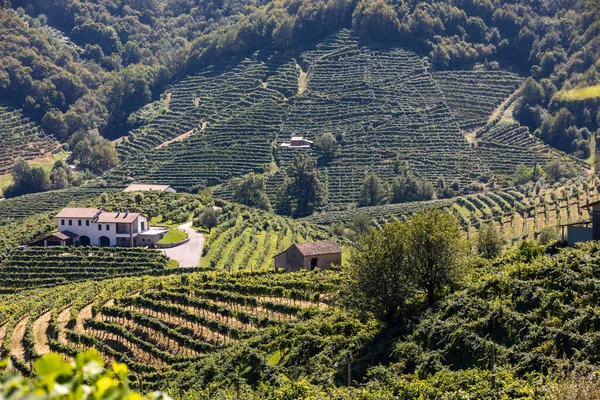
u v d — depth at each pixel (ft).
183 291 241.76
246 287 233.14
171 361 191.42
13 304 257.96
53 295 266.36
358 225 407.23
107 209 404.16
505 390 104.01
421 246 164.14
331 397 120.67
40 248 342.03
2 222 487.20
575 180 468.34
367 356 148.56
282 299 228.43
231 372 161.38
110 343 213.66
